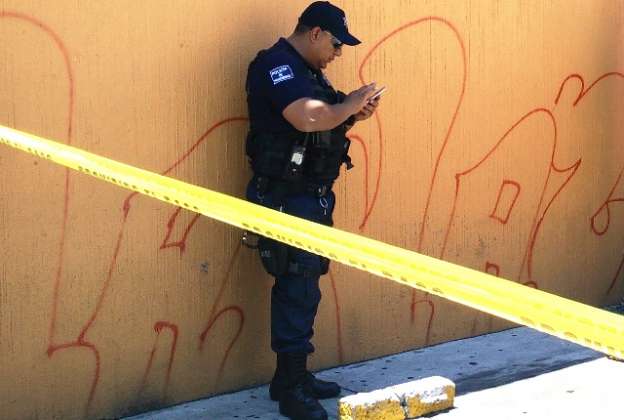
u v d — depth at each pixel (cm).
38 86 442
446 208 613
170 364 498
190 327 504
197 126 494
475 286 228
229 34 502
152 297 488
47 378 456
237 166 510
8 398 445
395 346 600
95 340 470
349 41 477
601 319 207
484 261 639
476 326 643
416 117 590
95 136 460
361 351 583
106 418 477
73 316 461
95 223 464
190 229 498
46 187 448
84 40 454
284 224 276
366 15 559
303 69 469
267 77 466
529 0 643
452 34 603
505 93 637
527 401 521
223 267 512
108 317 473
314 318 515
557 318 210
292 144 472
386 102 574
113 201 469
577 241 698
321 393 520
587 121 692
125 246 475
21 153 439
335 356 571
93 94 458
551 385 548
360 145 564
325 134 474
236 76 506
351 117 482
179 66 485
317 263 486
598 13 689
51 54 445
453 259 620
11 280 442
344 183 560
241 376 527
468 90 616
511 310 217
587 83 688
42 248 449
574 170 688
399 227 589
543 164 667
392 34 573
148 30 473
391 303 594
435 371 571
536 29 650
